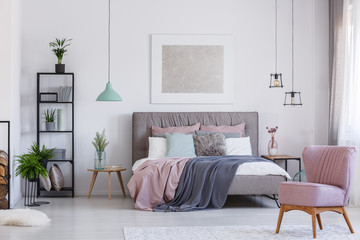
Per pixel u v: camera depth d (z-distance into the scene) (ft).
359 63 22.35
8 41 22.75
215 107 26.86
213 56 26.78
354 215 20.27
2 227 17.99
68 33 26.08
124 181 26.32
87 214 20.43
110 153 26.30
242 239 15.96
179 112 26.35
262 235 16.52
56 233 16.96
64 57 26.08
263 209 21.65
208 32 26.78
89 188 26.08
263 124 27.02
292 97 26.40
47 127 25.25
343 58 23.43
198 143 24.50
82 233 16.94
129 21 26.40
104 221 18.97
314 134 26.61
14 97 23.62
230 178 21.39
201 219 19.34
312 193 16.20
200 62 26.71
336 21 24.88
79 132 26.16
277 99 27.02
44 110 26.02
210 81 26.78
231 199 24.52
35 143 25.16
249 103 26.96
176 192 21.57
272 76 26.99
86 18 26.18
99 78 26.25
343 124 23.44
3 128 22.44
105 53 26.27
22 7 25.67
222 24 26.84
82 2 26.14
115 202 23.57
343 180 16.84
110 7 26.30
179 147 24.14
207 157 22.94
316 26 26.53
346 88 23.06
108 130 26.30
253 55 26.96
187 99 26.66
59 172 25.07
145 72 26.50
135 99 26.45
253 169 21.67
